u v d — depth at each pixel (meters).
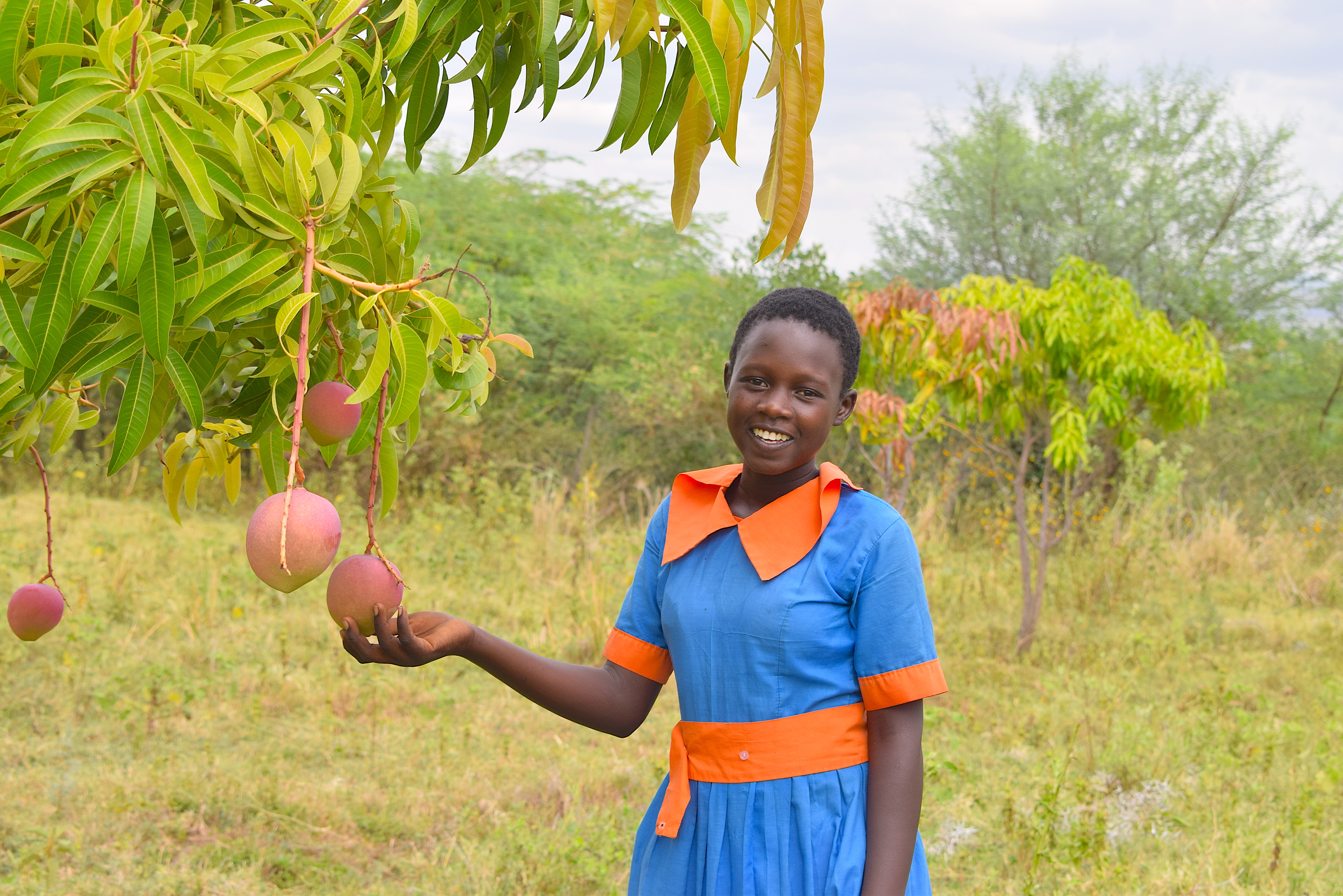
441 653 1.37
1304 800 4.19
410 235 1.26
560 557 9.15
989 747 5.09
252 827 3.98
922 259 16.25
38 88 1.08
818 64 1.20
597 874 3.64
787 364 1.43
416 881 3.66
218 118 1.06
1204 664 7.01
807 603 1.41
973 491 12.46
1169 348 7.26
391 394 1.29
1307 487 14.48
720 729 1.43
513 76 1.45
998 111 15.89
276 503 1.04
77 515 10.03
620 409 14.17
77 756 4.52
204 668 5.81
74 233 1.01
